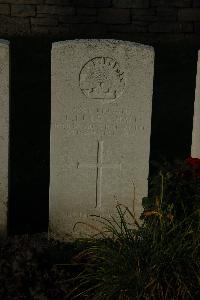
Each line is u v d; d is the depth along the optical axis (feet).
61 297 6.92
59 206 8.23
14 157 10.69
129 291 6.53
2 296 6.86
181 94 13.34
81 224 8.32
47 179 10.07
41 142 11.23
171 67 14.51
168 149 11.19
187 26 15.88
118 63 7.75
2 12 15.44
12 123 11.81
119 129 8.00
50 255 7.77
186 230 6.86
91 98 7.85
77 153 8.05
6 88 7.77
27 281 7.08
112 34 15.83
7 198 8.19
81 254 7.40
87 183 8.18
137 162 8.14
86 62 7.72
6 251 7.67
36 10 15.51
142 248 6.79
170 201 7.59
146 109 7.93
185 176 7.74
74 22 15.67
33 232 8.62
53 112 7.88
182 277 6.53
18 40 15.20
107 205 8.30
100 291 6.62
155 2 15.66
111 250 6.79
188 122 12.25
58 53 7.66
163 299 6.46
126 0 15.64
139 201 8.29
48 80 13.44
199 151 8.46
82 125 7.95
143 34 15.85
